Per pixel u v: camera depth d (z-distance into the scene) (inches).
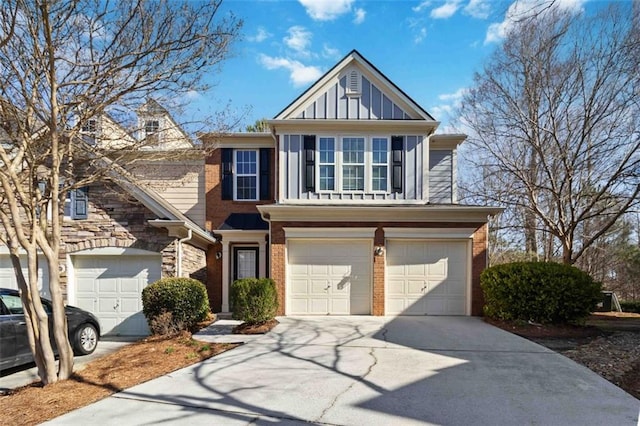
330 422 175.6
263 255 537.0
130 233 421.4
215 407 194.1
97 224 422.6
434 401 199.2
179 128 340.2
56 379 248.7
